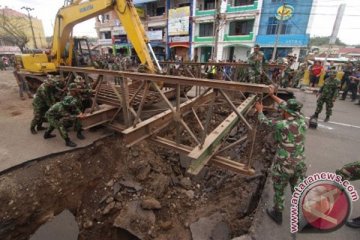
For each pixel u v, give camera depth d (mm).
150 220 3213
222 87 2496
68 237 2959
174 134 5328
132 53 24828
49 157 3758
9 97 8102
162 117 3756
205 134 2850
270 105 6121
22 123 5258
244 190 3412
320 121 6305
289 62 10969
